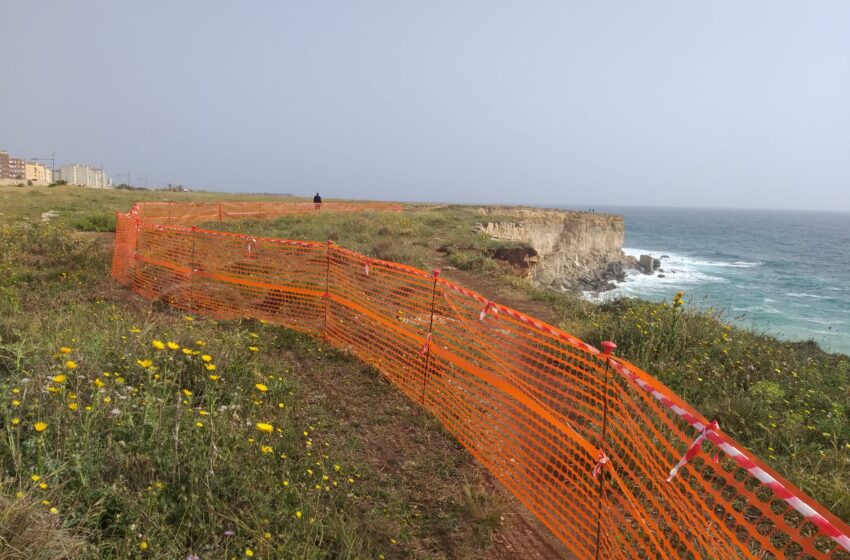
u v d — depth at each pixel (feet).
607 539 10.73
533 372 18.45
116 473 10.59
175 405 13.19
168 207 92.84
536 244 141.59
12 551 7.48
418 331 20.02
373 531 11.16
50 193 138.00
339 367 20.61
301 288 26.22
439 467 14.14
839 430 15.67
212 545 9.39
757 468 7.47
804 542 7.16
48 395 12.48
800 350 26.81
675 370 20.18
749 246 301.43
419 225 80.64
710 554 8.99
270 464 12.43
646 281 154.20
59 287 29.40
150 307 26.94
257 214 88.89
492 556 11.03
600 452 11.38
